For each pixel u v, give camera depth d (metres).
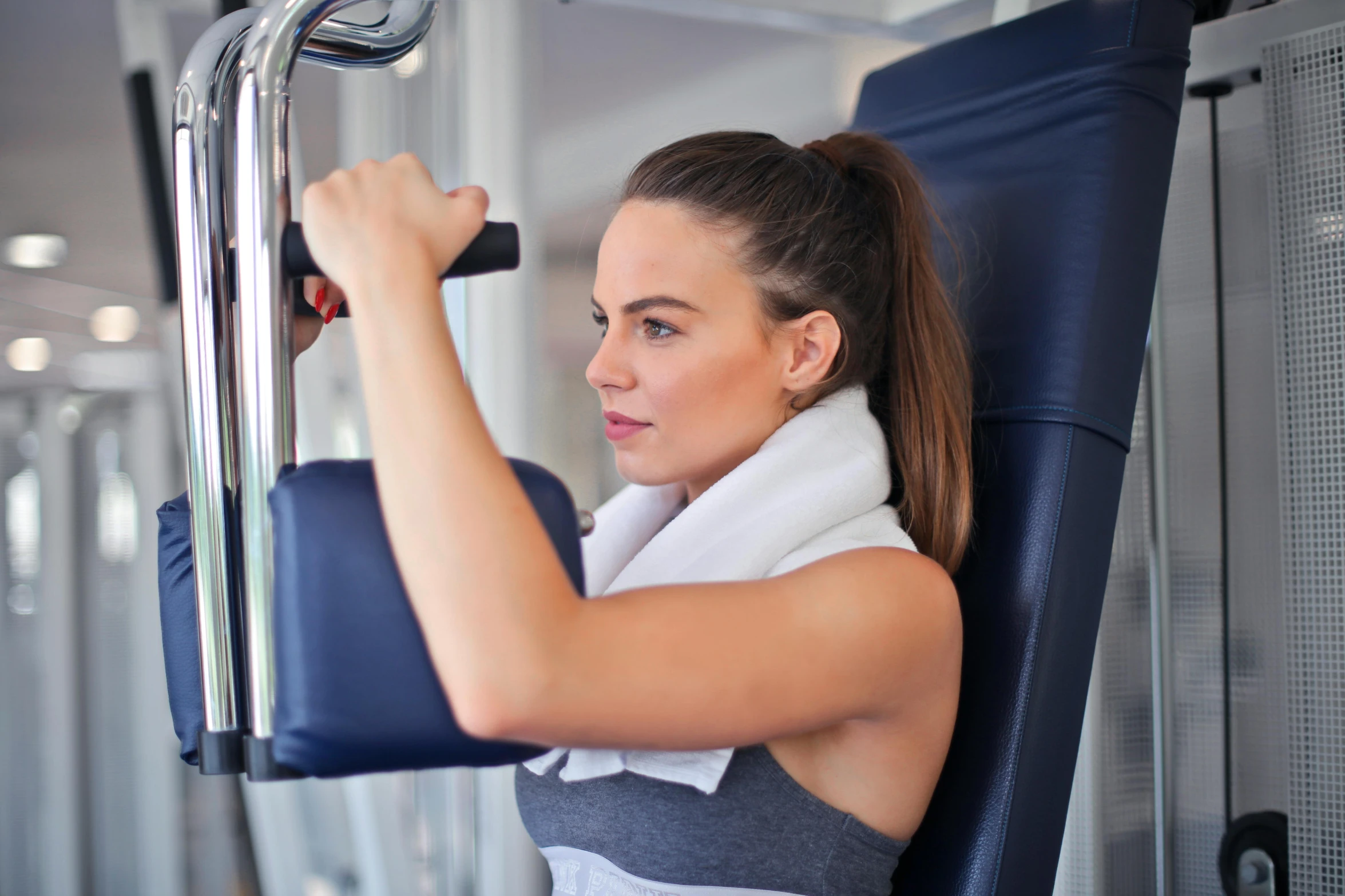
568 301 2.20
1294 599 1.08
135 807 1.77
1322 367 1.06
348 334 1.76
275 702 0.51
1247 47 1.14
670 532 0.76
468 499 0.47
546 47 2.14
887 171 0.89
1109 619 1.23
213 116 0.61
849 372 0.82
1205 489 1.22
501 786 1.74
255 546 0.53
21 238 1.80
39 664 1.75
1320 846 1.06
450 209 0.54
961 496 0.80
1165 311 1.24
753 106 2.29
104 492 1.78
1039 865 0.76
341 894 1.75
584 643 0.49
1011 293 0.87
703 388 0.78
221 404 0.60
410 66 1.76
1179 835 1.22
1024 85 0.91
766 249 0.77
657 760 0.69
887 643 0.63
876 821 0.72
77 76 1.80
